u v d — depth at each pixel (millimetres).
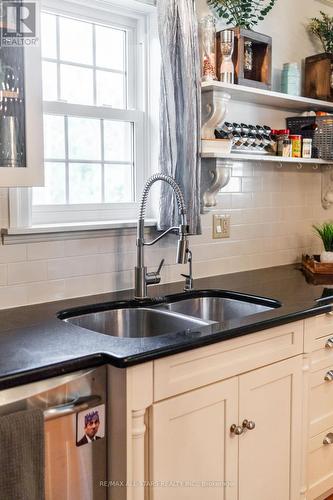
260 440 1919
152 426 1559
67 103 2135
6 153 1628
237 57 2455
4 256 1945
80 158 2227
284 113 2969
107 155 2314
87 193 2262
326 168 3271
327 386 2268
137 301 2143
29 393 1350
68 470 1445
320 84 2920
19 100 1611
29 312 1923
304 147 2838
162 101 2232
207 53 2354
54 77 2131
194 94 2252
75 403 1441
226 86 2350
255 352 1860
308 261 2906
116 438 1524
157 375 1552
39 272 2043
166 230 2285
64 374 1420
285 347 1978
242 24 2568
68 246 2121
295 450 2074
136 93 2391
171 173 2258
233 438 1812
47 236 2039
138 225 2158
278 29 2900
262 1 2775
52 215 2137
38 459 1327
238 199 2795
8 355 1455
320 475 2285
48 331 1690
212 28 2365
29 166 1628
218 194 2689
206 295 2361
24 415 1303
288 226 3100
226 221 2742
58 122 2150
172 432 1614
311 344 2094
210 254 2691
